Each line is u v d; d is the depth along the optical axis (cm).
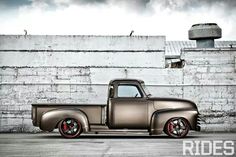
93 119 1027
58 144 868
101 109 1028
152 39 1383
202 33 1761
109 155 666
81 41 1378
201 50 1382
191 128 1021
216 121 1366
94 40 1380
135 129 1030
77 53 1379
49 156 655
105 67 1378
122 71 1378
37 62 1373
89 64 1377
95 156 653
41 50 1376
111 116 1021
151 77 1379
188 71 1379
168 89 1377
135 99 1029
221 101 1370
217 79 1376
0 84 1364
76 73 1374
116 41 1384
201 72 1378
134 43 1382
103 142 919
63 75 1373
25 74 1369
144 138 1048
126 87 1036
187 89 1377
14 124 1356
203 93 1374
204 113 1370
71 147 802
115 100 1025
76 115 1016
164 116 1015
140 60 1382
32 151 730
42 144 869
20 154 684
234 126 1362
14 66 1369
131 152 710
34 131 1357
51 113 1011
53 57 1375
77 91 1371
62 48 1377
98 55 1380
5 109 1359
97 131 1023
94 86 1373
